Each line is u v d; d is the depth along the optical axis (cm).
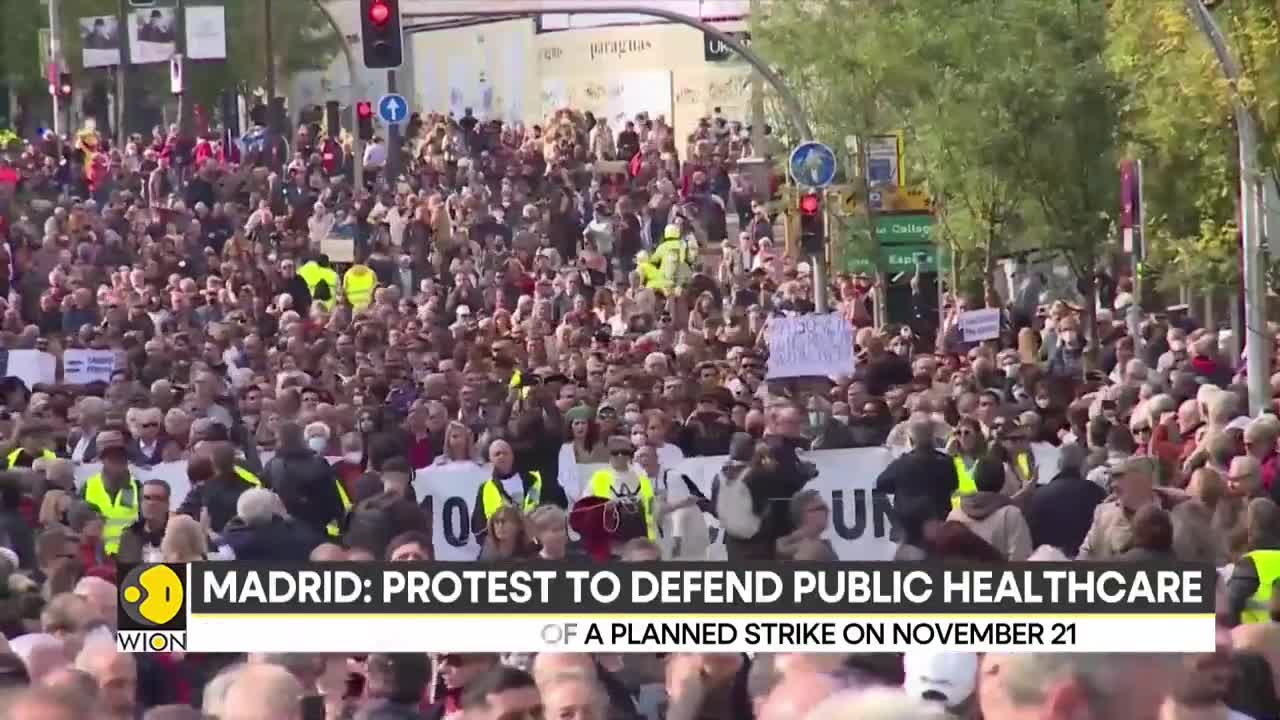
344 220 7231
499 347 4009
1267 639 1155
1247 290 3519
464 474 2580
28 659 1123
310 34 11644
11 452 2661
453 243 7075
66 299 5288
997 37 5044
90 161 8312
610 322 5862
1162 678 967
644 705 1009
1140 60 4247
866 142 5628
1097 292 5784
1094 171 5019
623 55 11131
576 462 2666
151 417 2934
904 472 2362
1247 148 3553
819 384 3656
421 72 11856
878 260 5584
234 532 1738
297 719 987
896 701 889
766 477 2323
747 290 6288
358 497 2277
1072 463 2152
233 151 9125
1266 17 3600
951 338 4641
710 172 8262
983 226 5275
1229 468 2209
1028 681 941
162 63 11006
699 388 3350
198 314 5331
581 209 8356
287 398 3033
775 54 5753
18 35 11588
